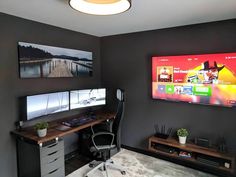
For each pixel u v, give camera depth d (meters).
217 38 2.61
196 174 2.69
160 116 3.19
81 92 3.14
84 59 3.45
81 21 2.63
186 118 2.94
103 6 1.77
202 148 2.61
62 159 2.44
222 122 2.65
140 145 3.43
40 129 2.22
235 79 2.45
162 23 2.74
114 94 3.73
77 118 3.06
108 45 3.74
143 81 3.33
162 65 3.02
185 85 2.84
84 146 3.28
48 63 2.80
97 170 2.78
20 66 2.44
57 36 2.95
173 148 2.87
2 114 2.30
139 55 3.34
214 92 2.61
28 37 2.54
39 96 2.51
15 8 2.09
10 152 2.41
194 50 2.80
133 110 3.48
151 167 2.87
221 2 1.93
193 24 2.78
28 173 2.34
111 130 2.97
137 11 2.20
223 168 2.42
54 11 2.20
